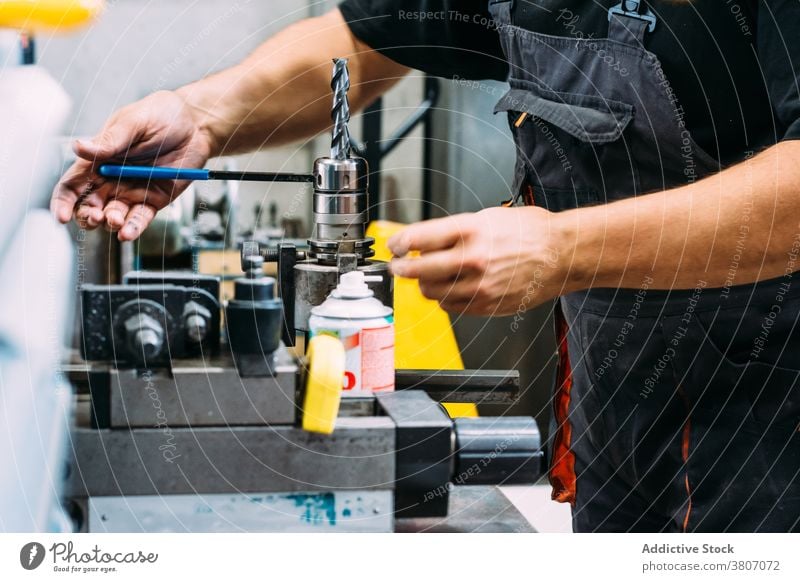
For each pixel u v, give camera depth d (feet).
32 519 2.18
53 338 2.40
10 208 2.35
